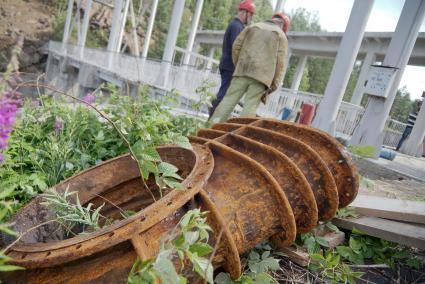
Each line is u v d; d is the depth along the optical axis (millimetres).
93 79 22672
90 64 22641
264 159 2557
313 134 2836
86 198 2338
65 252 1468
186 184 1847
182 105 9141
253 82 5129
